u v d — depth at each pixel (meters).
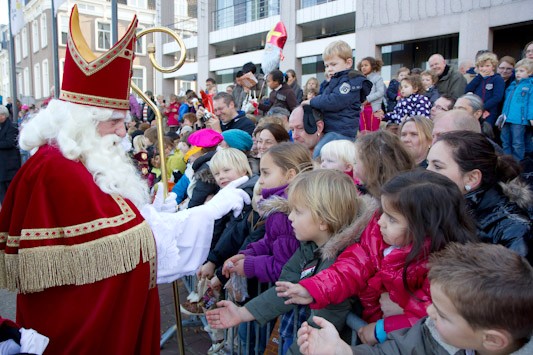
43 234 1.39
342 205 1.58
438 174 1.37
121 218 1.49
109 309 1.43
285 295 1.43
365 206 1.63
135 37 1.67
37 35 25.39
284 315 1.84
